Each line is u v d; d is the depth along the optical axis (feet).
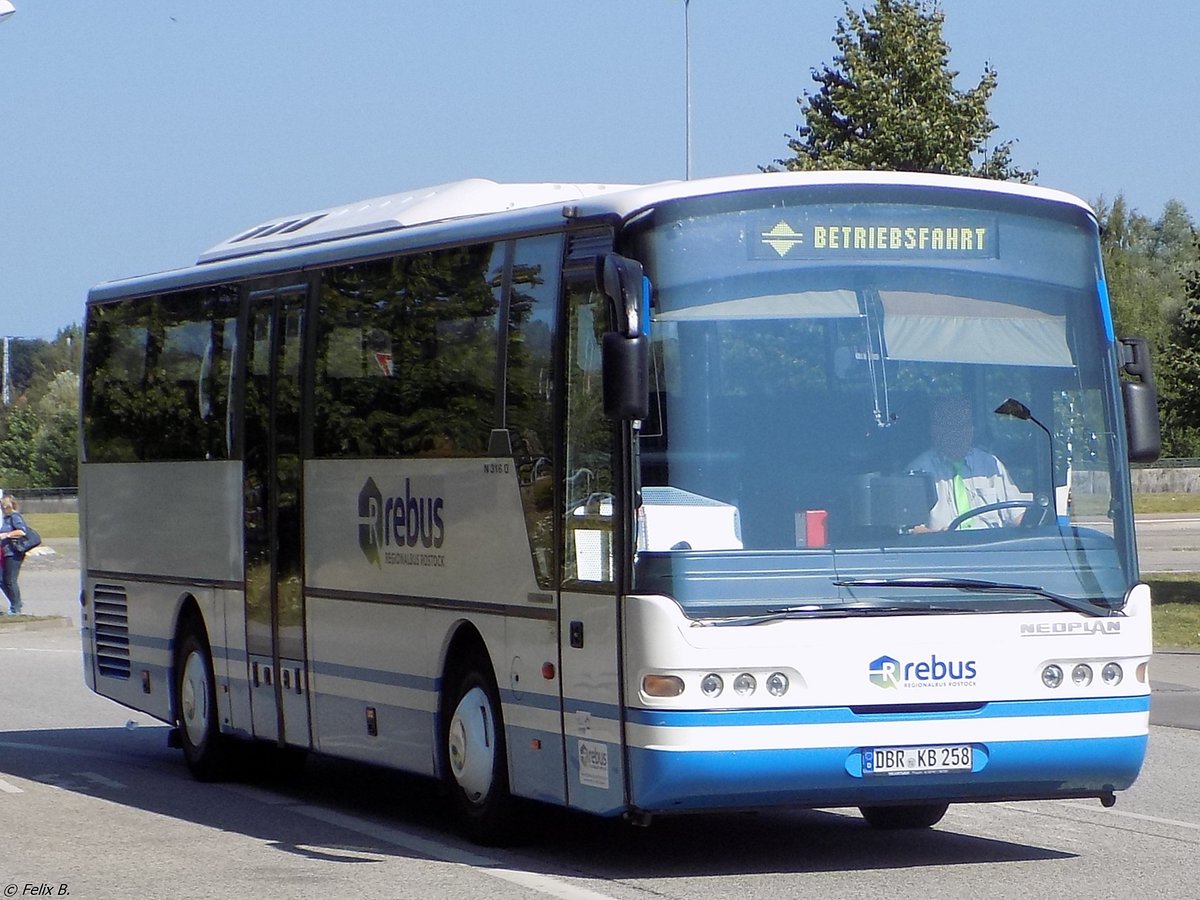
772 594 32.48
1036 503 34.35
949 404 34.12
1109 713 33.99
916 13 115.14
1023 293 35.14
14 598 116.57
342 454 43.86
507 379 37.22
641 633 32.09
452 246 39.91
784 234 33.94
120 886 33.50
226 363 50.42
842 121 115.24
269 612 47.50
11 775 52.29
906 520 33.42
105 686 58.70
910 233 34.58
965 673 33.04
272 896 32.22
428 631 39.93
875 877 33.71
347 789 49.52
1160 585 111.34
